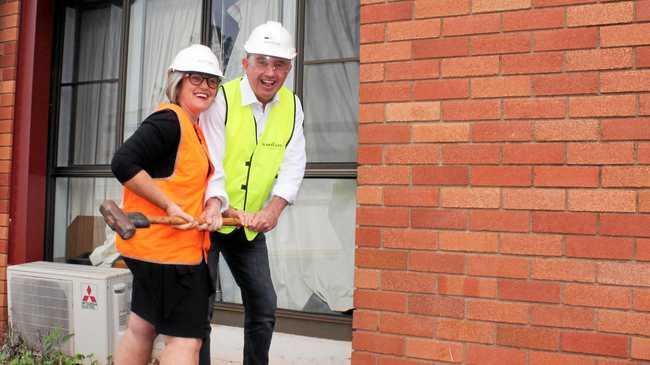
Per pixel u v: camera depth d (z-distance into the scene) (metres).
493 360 2.76
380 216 3.00
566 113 2.68
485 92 2.82
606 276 2.59
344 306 4.03
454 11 2.88
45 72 4.81
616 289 2.58
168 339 2.34
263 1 4.38
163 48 4.72
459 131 2.86
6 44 4.70
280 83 2.73
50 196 4.86
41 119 4.77
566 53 2.69
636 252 2.55
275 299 3.04
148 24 4.79
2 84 4.69
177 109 2.31
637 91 2.57
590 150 2.63
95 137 4.91
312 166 4.08
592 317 2.61
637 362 2.54
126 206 2.37
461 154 2.85
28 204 4.65
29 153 4.66
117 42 4.89
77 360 3.99
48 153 4.86
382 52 3.03
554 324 2.67
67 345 4.05
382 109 3.02
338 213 4.09
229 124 2.74
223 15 4.54
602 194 2.61
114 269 4.25
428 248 2.89
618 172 2.59
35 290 4.16
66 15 5.00
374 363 2.97
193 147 2.31
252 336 3.01
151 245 2.27
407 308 2.92
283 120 2.88
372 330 2.98
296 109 2.96
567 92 2.68
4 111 4.67
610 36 2.62
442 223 2.87
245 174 2.81
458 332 2.82
